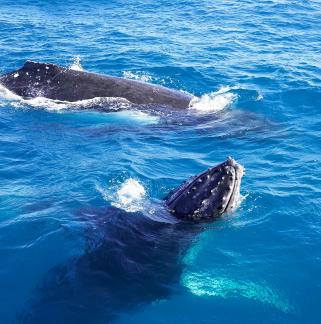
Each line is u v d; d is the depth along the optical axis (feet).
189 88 81.82
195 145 63.10
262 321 36.52
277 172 55.62
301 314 37.17
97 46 99.19
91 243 42.39
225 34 107.65
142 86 77.51
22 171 55.26
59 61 91.15
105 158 58.44
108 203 48.47
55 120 69.62
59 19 117.39
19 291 38.01
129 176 54.08
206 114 73.26
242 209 48.24
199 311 37.29
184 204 46.06
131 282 39.06
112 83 77.05
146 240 42.93
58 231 43.93
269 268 41.45
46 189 51.47
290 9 126.72
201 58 93.25
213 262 41.88
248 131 66.95
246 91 79.36
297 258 42.55
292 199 50.06
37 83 77.00
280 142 63.10
